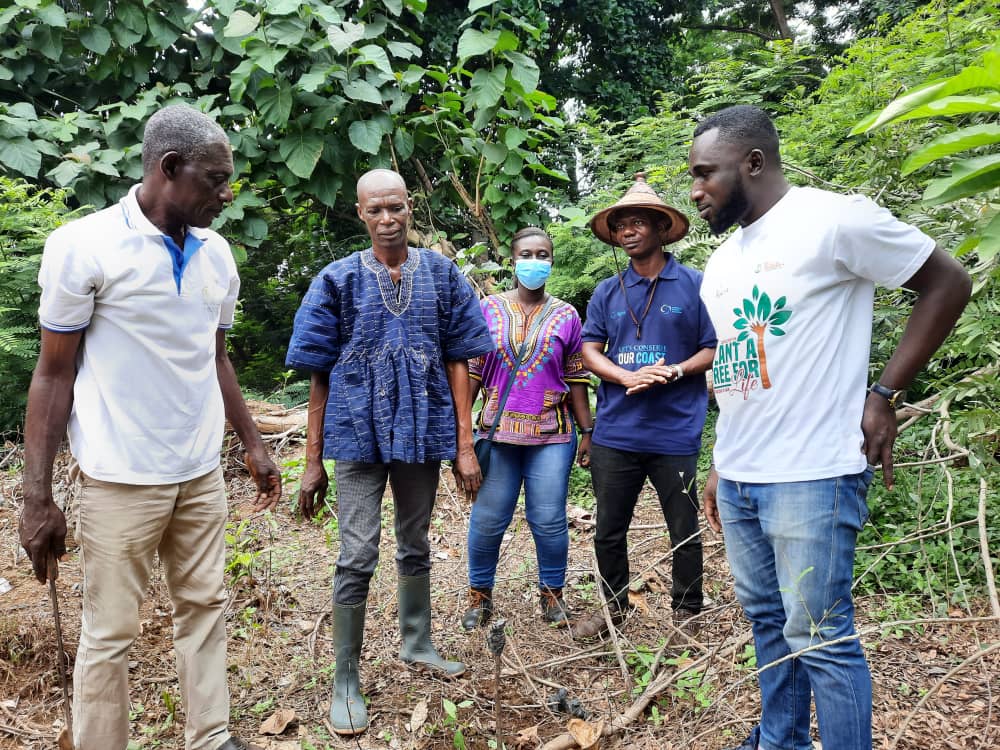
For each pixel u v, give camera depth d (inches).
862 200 70.3
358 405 102.9
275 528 165.9
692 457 119.4
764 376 75.3
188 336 85.2
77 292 76.7
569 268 246.4
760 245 76.3
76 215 219.5
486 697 107.9
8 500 170.9
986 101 48.1
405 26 333.1
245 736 100.0
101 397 81.0
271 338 350.6
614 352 124.2
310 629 127.6
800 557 73.2
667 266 121.1
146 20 237.6
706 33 615.5
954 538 130.3
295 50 232.7
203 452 89.0
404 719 103.5
